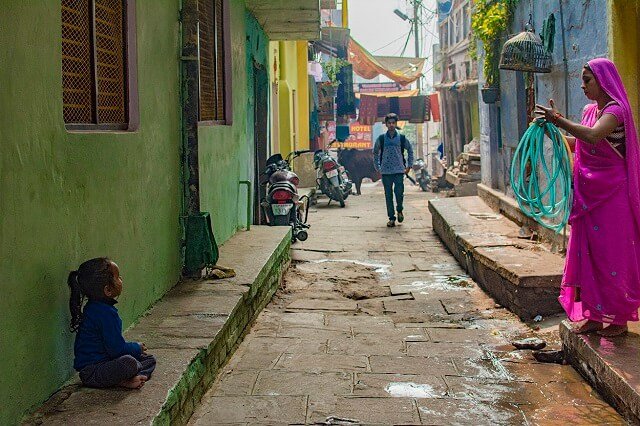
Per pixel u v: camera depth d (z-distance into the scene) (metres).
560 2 8.23
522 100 10.77
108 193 4.76
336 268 9.67
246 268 7.05
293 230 11.52
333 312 7.34
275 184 11.21
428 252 10.84
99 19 4.84
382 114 28.97
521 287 6.73
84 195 4.36
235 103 9.36
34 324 3.72
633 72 6.60
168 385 4.02
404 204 17.67
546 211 5.64
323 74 34.06
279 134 16.67
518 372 5.34
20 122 3.57
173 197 6.39
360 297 8.04
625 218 4.99
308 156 18.62
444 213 11.79
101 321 3.99
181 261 6.62
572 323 5.50
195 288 6.29
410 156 13.65
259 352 5.84
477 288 8.37
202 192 7.34
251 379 5.16
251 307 6.64
